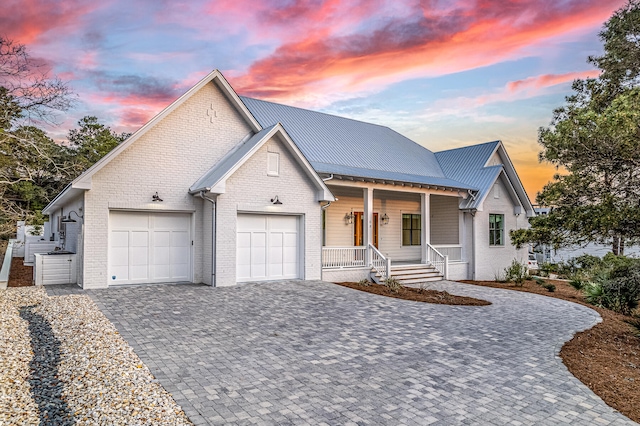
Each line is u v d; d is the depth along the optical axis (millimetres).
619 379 6625
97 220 11992
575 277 18656
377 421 4789
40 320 8422
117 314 9148
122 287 12266
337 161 17969
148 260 13055
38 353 6586
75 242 14102
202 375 5965
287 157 14719
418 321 10000
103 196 12109
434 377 6309
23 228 25797
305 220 15148
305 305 11094
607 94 23422
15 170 17656
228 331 8312
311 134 19422
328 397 5418
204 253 13688
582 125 10344
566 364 7168
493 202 21500
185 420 4578
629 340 9406
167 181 13219
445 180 20984
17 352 6539
